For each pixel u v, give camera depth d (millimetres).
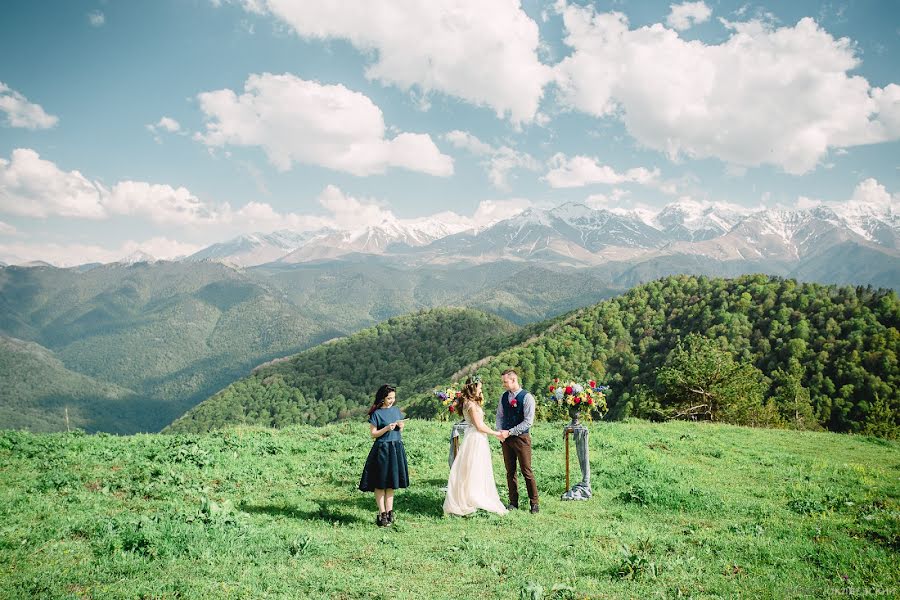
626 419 28531
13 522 8570
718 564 7883
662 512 11453
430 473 14289
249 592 6508
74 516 9055
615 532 9680
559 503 11961
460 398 11156
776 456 18891
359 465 14359
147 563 7195
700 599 6582
